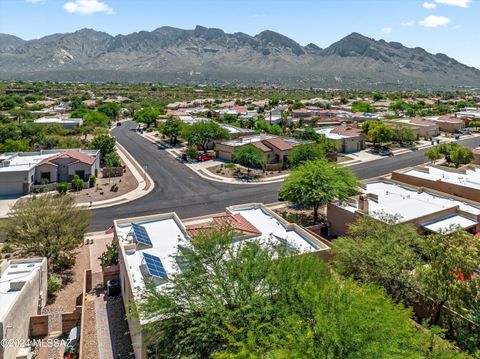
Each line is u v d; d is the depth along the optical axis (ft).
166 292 66.49
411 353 49.70
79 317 81.05
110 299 91.50
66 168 189.26
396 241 89.20
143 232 98.02
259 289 63.62
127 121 447.42
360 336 47.98
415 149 285.23
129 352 73.36
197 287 64.54
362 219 102.17
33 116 397.60
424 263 89.97
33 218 101.04
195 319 58.54
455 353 54.13
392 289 79.87
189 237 95.55
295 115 422.41
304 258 69.51
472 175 165.89
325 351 47.42
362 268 82.58
